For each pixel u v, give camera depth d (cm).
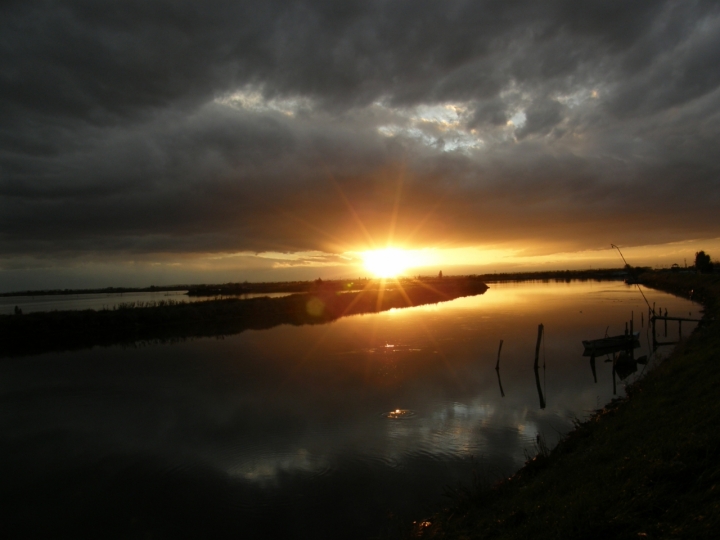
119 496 1225
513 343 3256
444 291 8831
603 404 1806
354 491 1184
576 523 600
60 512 1159
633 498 620
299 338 3653
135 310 4725
